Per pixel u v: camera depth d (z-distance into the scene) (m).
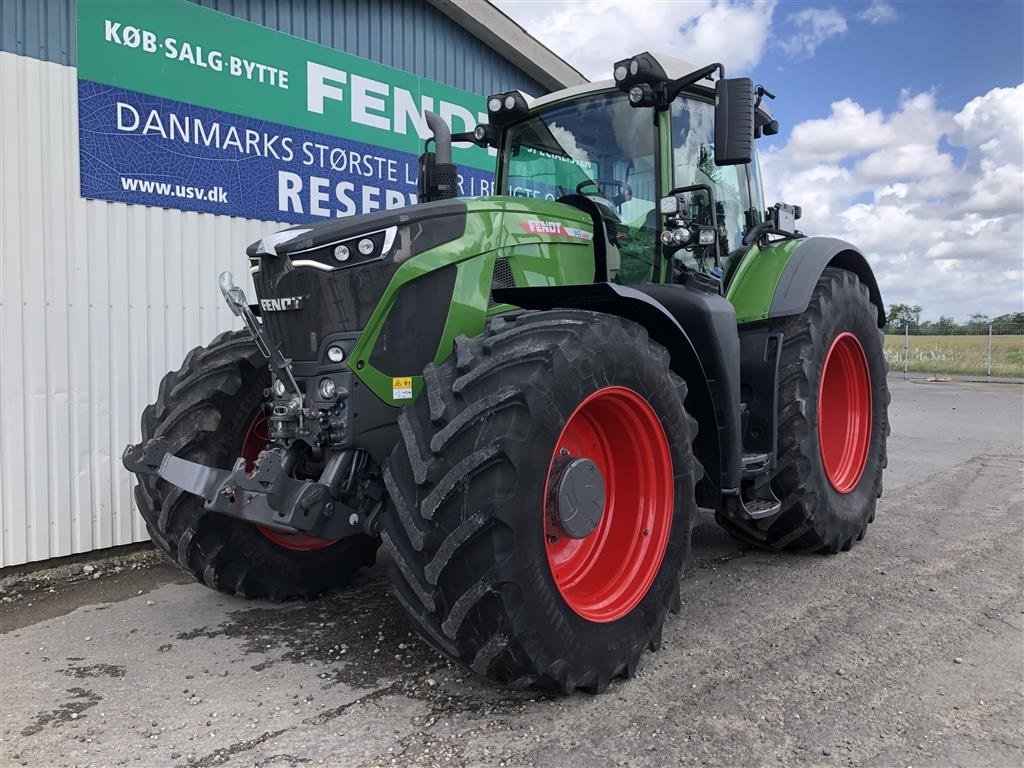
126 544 4.43
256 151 4.98
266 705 2.51
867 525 4.38
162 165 4.51
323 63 5.36
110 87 4.27
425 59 6.23
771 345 3.79
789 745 2.25
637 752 2.20
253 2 4.96
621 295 2.60
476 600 2.18
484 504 2.17
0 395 3.95
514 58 7.12
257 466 2.47
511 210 2.93
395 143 5.94
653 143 3.47
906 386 17.17
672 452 2.79
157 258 4.52
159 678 2.74
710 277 3.57
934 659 2.83
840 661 2.81
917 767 2.14
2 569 4.00
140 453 2.99
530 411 2.26
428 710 2.46
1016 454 7.43
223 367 3.11
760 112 4.34
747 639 3.02
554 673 2.33
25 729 2.38
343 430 2.52
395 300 2.57
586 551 2.78
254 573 3.34
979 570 3.88
